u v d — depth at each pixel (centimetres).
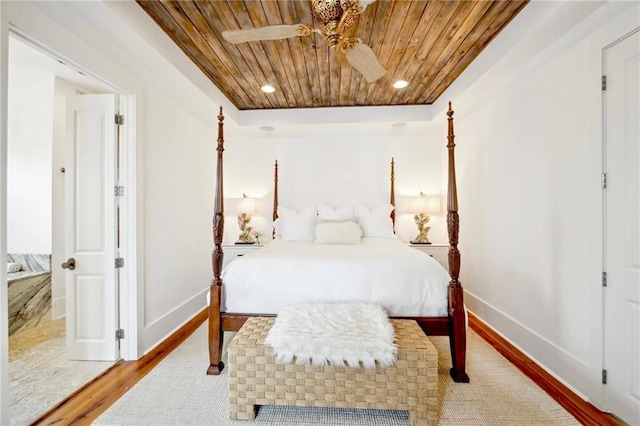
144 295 244
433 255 380
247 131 416
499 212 279
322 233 333
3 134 137
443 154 423
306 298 209
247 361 165
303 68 273
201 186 362
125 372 212
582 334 185
